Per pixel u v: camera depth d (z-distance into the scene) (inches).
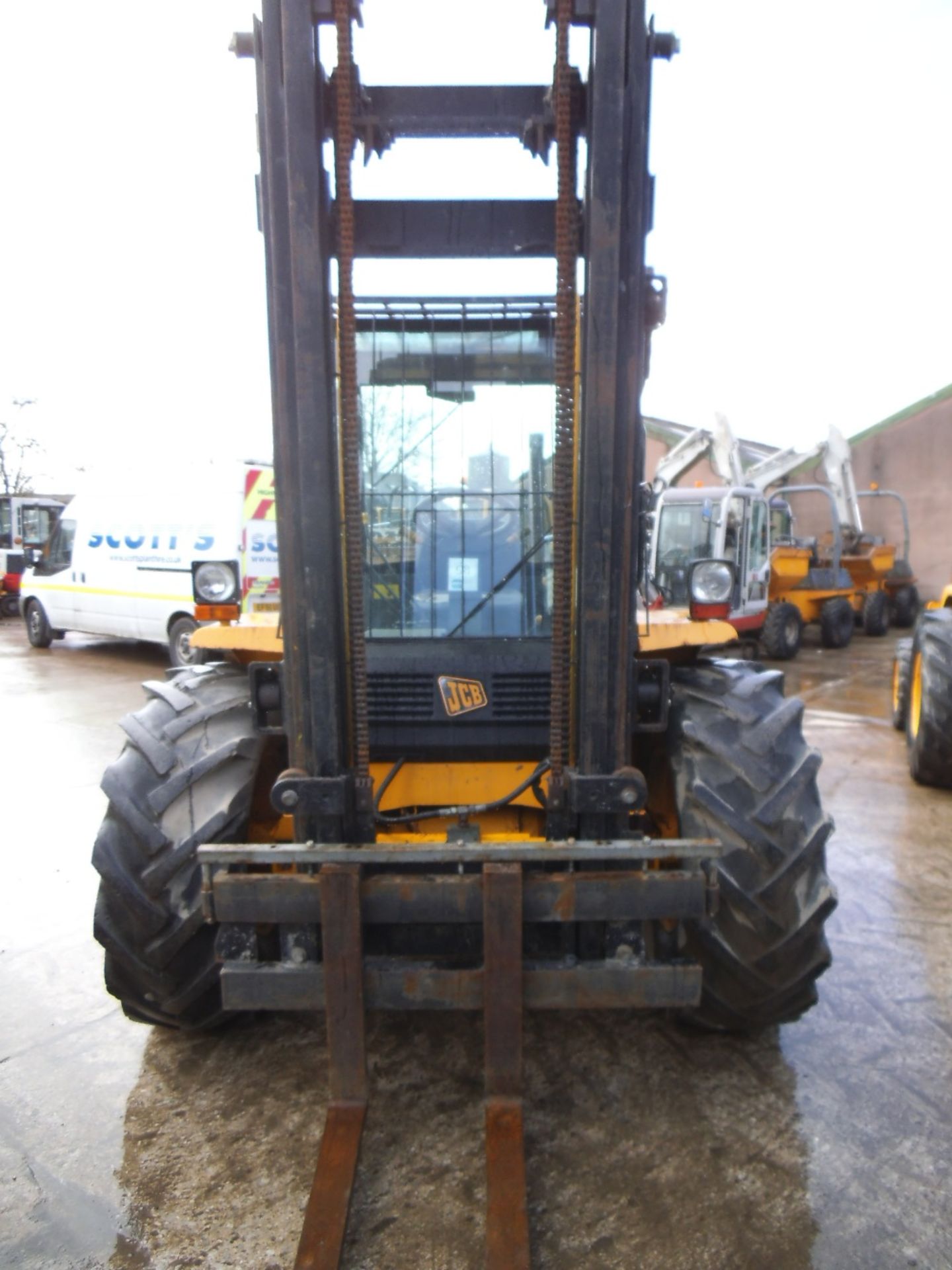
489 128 92.7
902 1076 111.6
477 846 85.6
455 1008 89.3
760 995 102.0
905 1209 89.5
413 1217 88.0
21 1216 89.6
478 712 108.3
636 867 93.4
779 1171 94.7
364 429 116.3
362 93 90.3
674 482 551.2
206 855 86.4
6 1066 115.5
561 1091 107.7
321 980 89.4
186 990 104.5
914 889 168.9
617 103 83.1
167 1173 95.5
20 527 803.4
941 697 219.9
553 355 115.5
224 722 109.3
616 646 90.8
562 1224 87.1
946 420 778.8
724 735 104.0
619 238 85.1
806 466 672.4
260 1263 83.6
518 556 117.2
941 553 787.4
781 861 97.4
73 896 169.5
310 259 85.6
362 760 92.7
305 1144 99.7
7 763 270.1
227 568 120.0
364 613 117.7
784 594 559.5
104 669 466.0
